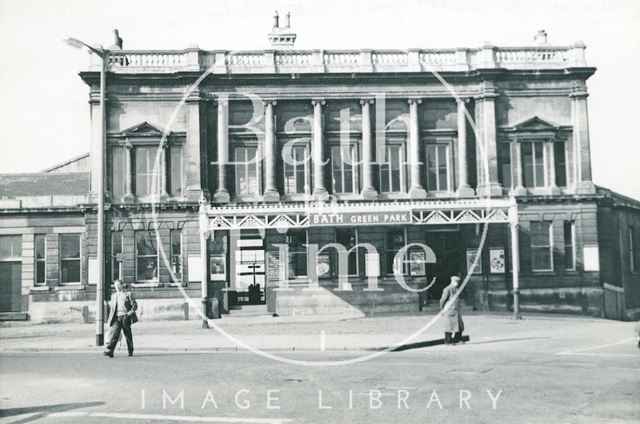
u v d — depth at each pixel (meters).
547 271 33.03
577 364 15.51
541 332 23.62
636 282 38.22
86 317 32.03
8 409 11.66
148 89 32.75
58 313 32.38
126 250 32.19
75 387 13.70
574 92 33.75
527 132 33.53
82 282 32.88
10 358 19.12
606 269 34.16
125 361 17.89
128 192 32.44
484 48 33.25
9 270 33.56
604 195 33.41
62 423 10.53
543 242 33.25
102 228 22.89
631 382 13.08
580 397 11.63
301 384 13.47
